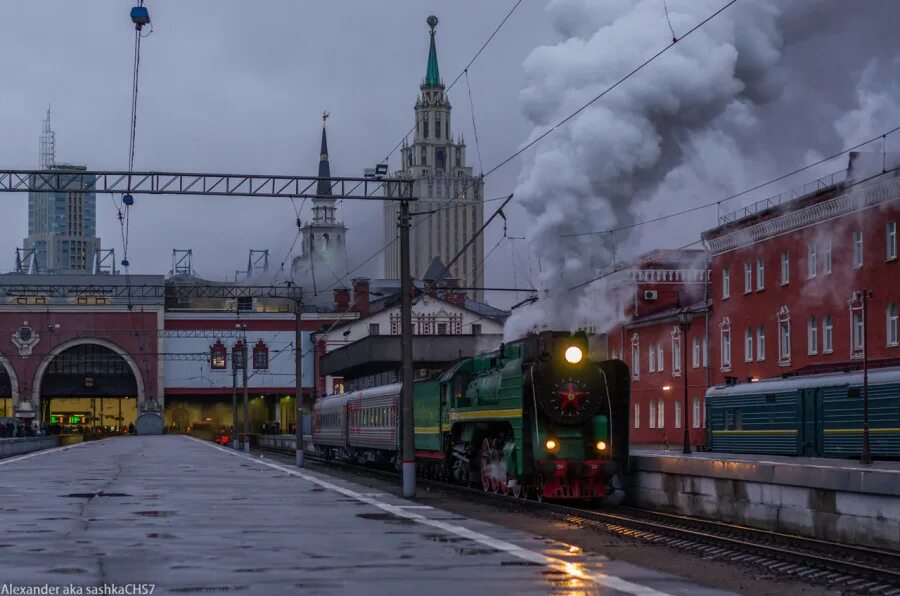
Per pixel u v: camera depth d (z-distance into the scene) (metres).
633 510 29.48
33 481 37.53
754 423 47.75
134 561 16.61
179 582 14.57
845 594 15.89
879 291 52.94
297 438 56.31
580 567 16.34
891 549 21.02
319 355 111.50
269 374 125.31
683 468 29.23
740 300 66.38
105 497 29.83
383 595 13.63
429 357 77.00
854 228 55.16
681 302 75.62
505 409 33.72
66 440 108.69
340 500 29.64
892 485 20.84
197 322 125.62
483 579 15.05
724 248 68.50
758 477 25.41
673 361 73.75
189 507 26.70
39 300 124.19
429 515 25.03
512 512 29.30
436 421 42.38
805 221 59.47
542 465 31.70
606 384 32.78
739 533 24.12
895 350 51.66
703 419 69.88
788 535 22.73
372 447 54.66
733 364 67.12
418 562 16.72
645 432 77.38
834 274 56.69
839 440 41.44
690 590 14.42
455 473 40.12
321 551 18.00
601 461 32.00
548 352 32.47
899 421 37.91
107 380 125.50
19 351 122.44
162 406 124.00
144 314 123.94
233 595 13.58
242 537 19.98
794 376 46.34
